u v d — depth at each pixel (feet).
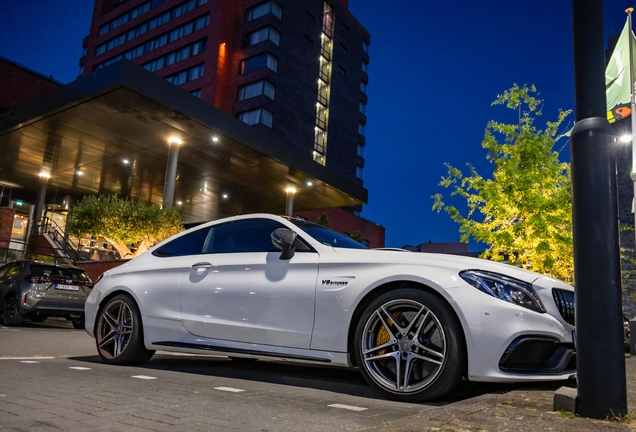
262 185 79.66
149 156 68.59
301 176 73.20
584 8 8.03
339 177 78.64
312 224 14.05
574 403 7.38
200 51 138.00
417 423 6.92
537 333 9.71
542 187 37.81
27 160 73.51
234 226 14.56
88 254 78.28
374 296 10.99
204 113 55.67
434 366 10.09
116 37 163.53
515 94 38.63
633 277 44.45
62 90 52.85
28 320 38.91
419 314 10.14
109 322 15.58
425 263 10.62
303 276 11.94
